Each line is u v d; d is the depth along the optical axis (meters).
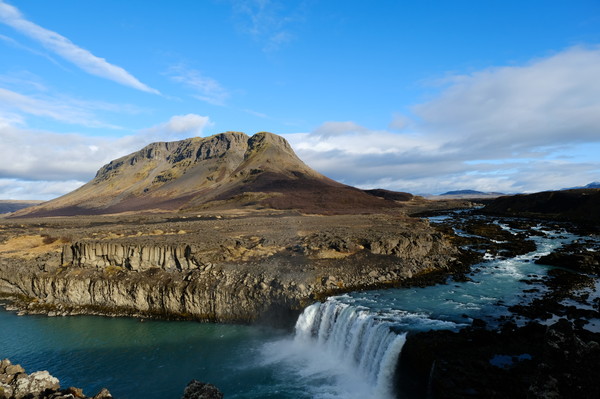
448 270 58.66
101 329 51.12
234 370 39.78
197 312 52.72
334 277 53.53
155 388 37.31
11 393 29.95
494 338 32.38
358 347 38.81
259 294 50.53
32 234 93.56
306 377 38.09
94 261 63.16
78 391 31.59
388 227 93.62
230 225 103.31
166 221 139.25
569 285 48.12
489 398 24.78
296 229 92.12
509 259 65.69
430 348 31.19
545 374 21.03
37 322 54.09
